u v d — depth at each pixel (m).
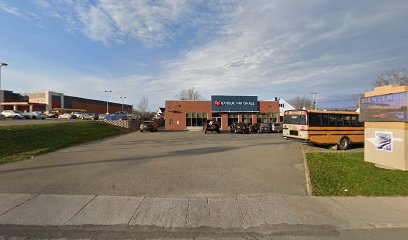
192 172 7.86
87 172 7.63
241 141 19.56
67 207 4.74
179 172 7.83
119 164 9.07
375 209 4.92
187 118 39.91
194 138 22.61
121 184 6.32
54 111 62.16
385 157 8.51
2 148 11.56
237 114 41.44
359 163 9.17
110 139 21.11
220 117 40.75
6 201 4.98
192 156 11.20
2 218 4.25
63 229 3.93
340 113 15.38
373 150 9.05
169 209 4.76
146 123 33.69
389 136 8.37
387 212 4.77
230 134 29.84
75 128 22.92
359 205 5.12
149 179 6.88
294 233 3.96
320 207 5.00
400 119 7.98
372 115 9.04
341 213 4.71
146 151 12.89
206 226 4.13
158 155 11.45
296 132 15.30
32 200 5.06
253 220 4.38
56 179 6.71
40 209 4.63
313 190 5.98
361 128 15.74
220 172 7.91
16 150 11.64
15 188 5.84
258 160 10.27
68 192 5.60
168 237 3.77
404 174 7.43
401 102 7.93
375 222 4.35
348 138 15.41
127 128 37.31
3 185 6.08
